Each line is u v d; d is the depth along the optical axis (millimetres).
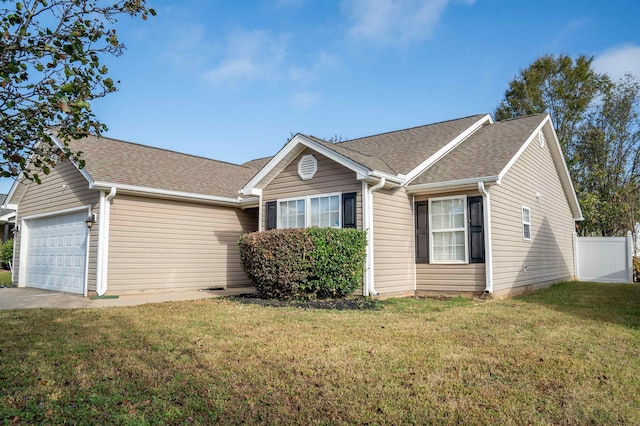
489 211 10641
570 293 12438
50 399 3848
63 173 13078
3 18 2951
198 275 13375
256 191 12492
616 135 26641
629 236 17062
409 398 3889
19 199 15664
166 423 3416
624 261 17125
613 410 3676
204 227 13672
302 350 5402
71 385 4195
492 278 10539
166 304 9492
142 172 12641
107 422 3418
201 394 3971
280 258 9766
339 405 3748
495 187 11125
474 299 10289
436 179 11117
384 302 9680
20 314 8133
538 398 3908
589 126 27828
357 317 7762
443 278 11172
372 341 5891
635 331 6746
